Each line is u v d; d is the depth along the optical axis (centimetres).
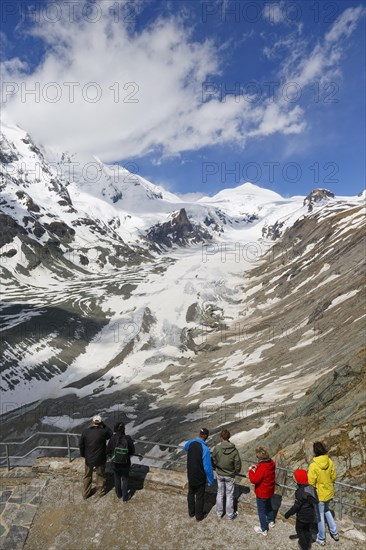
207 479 934
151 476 1100
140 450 4031
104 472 1038
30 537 912
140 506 1007
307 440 1772
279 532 912
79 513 986
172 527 934
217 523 943
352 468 1417
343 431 1641
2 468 1173
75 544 891
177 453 3475
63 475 1130
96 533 922
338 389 2261
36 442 5238
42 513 987
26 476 1134
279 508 979
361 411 1742
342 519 936
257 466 899
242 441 2956
